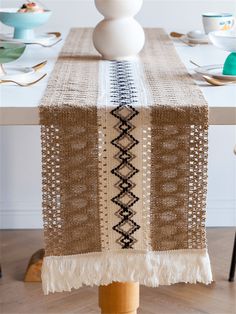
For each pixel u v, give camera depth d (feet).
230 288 8.45
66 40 7.93
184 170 4.91
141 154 4.88
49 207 4.96
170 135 4.85
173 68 6.22
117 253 5.03
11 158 10.09
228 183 10.26
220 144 10.11
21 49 5.98
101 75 5.88
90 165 4.90
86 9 9.82
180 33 8.78
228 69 5.78
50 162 4.90
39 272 8.59
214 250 9.48
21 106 4.81
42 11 7.82
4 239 9.89
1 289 8.43
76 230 5.00
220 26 7.74
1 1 9.68
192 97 5.05
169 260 5.02
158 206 4.97
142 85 5.48
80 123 4.82
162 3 9.78
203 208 4.96
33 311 7.93
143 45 7.00
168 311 7.92
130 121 4.81
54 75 5.91
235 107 4.82
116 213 4.98
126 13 6.41
